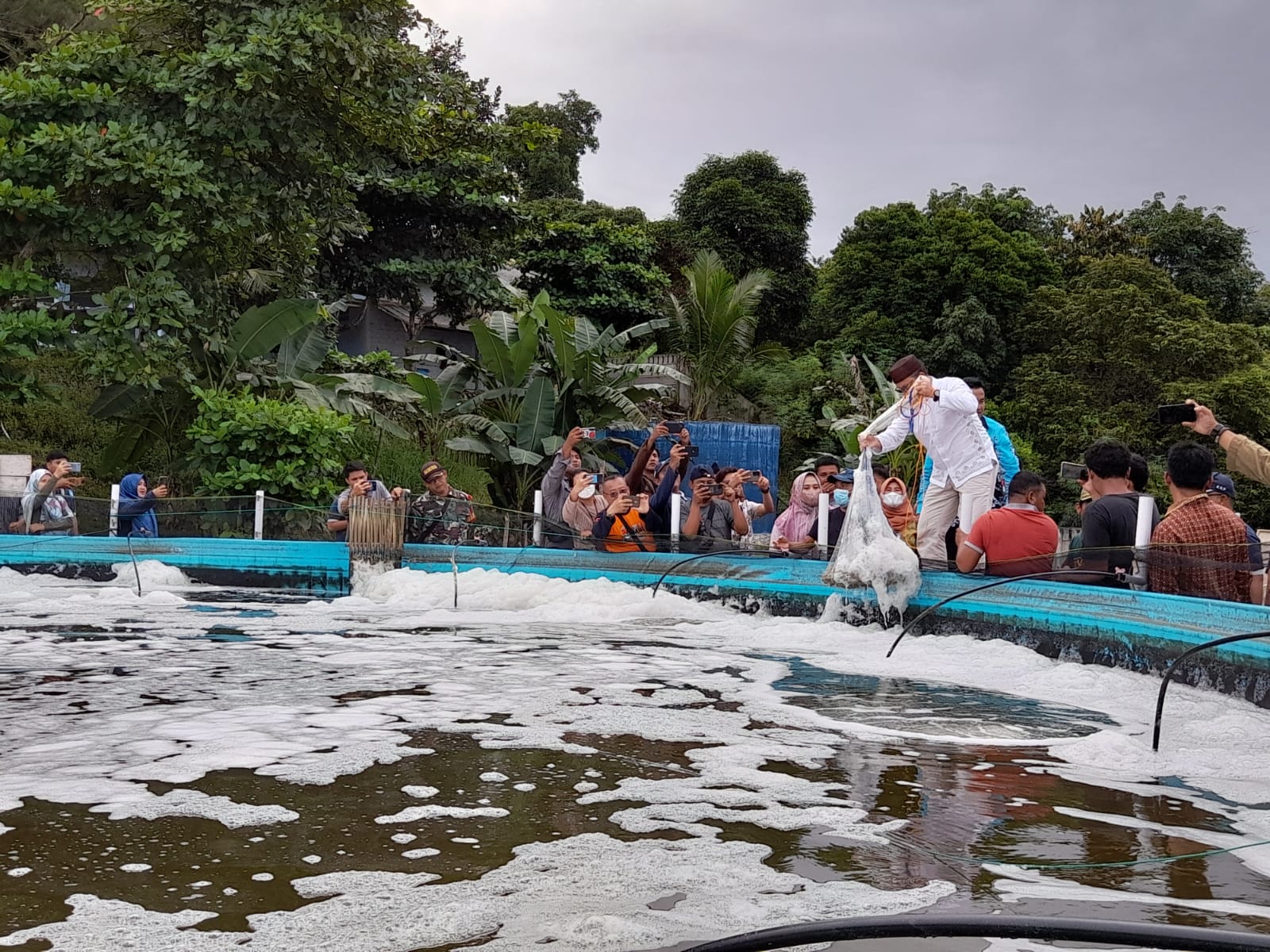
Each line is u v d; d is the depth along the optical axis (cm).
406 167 1962
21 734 322
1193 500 522
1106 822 250
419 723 349
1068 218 3491
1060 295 2659
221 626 605
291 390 1261
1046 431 2383
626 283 2531
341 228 1527
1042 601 566
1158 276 2609
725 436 1891
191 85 1150
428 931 176
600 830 236
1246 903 193
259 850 216
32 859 209
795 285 3064
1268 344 2842
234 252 1295
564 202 2905
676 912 186
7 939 170
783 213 3066
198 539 838
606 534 802
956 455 679
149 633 565
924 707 406
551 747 319
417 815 244
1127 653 510
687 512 870
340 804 252
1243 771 308
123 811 243
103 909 184
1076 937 147
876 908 189
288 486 1120
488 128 1969
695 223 3053
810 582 697
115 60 1168
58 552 830
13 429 1417
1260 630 432
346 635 579
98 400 1187
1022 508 614
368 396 1527
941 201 3497
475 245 2100
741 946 152
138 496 877
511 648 543
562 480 935
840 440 2192
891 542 652
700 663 509
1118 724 381
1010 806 263
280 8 1207
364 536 815
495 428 1603
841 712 390
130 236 1121
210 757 296
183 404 1218
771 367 2545
